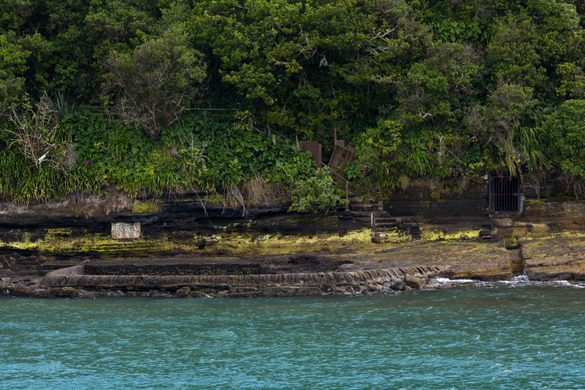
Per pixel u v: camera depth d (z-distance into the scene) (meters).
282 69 119.88
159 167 115.19
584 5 126.38
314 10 118.62
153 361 73.56
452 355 73.44
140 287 98.62
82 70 121.25
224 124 120.00
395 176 118.50
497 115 115.19
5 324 85.38
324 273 97.50
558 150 116.19
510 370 69.69
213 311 89.62
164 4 123.06
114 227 114.31
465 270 100.62
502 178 117.94
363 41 120.00
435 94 118.12
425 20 125.88
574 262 100.25
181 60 112.94
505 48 120.19
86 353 75.88
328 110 123.12
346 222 115.00
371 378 68.50
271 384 67.75
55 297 98.19
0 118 115.50
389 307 89.44
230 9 119.81
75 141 116.56
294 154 118.12
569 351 74.00
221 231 115.56
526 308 87.44
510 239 114.69
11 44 115.69
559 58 121.38
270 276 97.69
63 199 114.44
